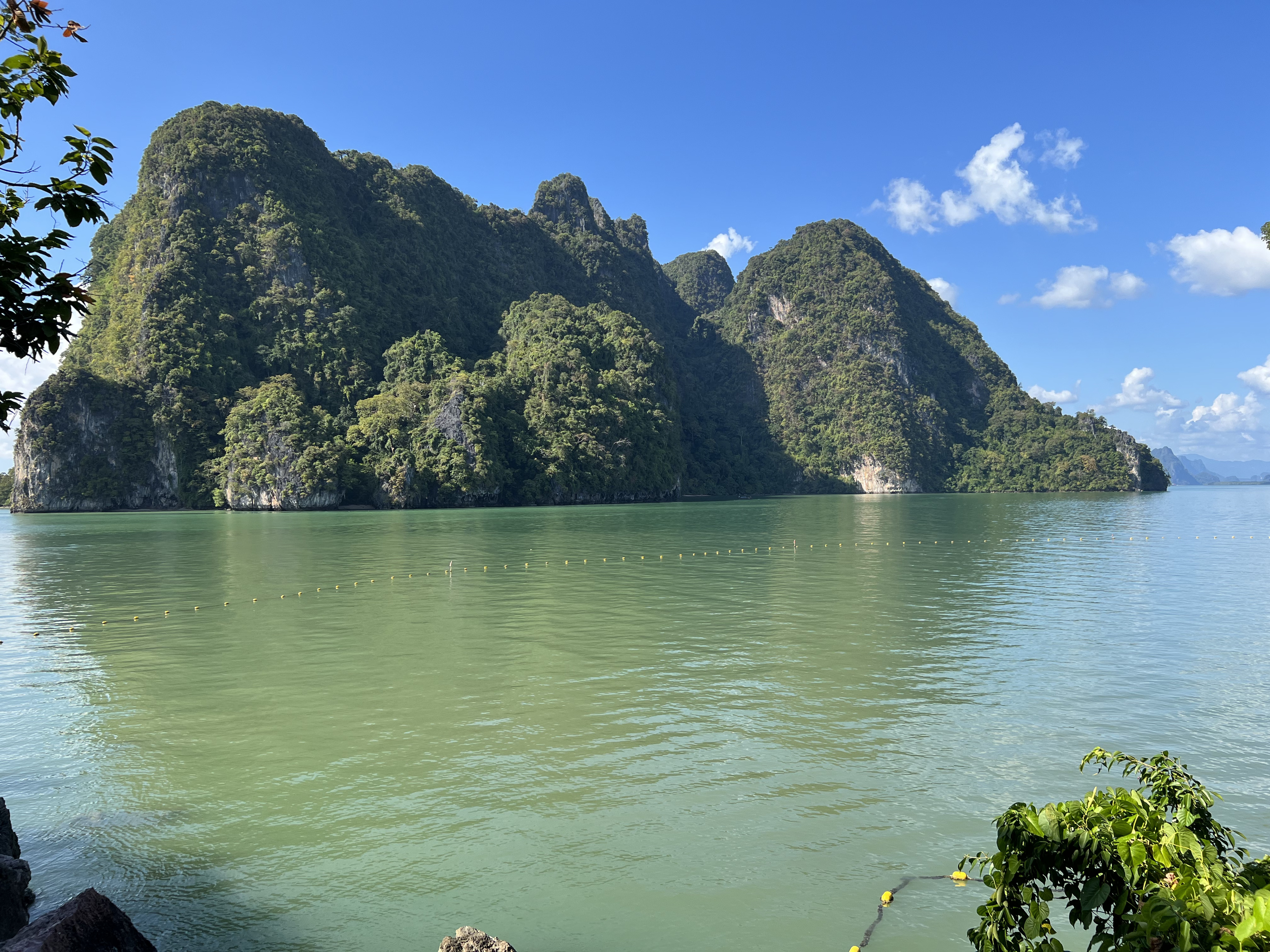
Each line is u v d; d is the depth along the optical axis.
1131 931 4.80
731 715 16.56
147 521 103.38
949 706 17.09
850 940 8.84
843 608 30.12
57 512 141.00
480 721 16.34
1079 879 5.49
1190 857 4.95
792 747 14.65
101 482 142.50
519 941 8.84
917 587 36.06
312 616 29.52
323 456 137.38
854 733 15.41
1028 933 5.25
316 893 9.82
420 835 11.30
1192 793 5.81
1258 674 19.75
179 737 15.53
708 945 8.76
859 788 12.79
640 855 10.67
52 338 7.84
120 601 33.84
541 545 59.56
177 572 44.59
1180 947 4.42
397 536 70.00
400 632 25.95
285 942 8.80
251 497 138.25
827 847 10.87
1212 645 23.22
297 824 11.66
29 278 7.61
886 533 70.75
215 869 10.41
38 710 17.50
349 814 12.00
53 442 141.88
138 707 17.58
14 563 50.41
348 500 143.25
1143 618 27.75
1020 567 44.12
